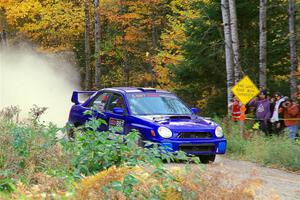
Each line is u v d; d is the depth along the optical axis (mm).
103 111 15539
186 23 28500
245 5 27109
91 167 9070
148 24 42312
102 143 9094
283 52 27531
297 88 26891
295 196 10188
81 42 46000
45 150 9492
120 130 9609
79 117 16625
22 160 9180
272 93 27344
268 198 9281
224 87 28672
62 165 9055
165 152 8703
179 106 15383
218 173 7500
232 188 7352
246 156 15797
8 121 13406
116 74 46625
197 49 27688
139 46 44031
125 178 6820
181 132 13469
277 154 14719
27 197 7273
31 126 10953
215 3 27234
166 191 6992
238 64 23703
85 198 6785
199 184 7020
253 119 20594
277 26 28031
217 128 14148
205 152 13797
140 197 6805
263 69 23906
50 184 7523
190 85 29500
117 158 9047
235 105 21812
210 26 26906
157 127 13469
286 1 27922
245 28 28625
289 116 18000
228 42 23891
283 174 13172
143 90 15617
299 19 27578
